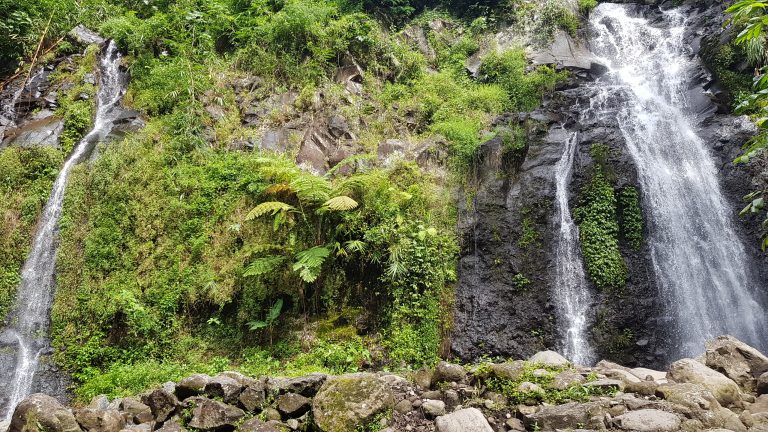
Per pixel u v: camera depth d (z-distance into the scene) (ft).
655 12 46.24
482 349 26.58
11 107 34.40
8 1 38.50
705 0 43.27
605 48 45.11
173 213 28.63
